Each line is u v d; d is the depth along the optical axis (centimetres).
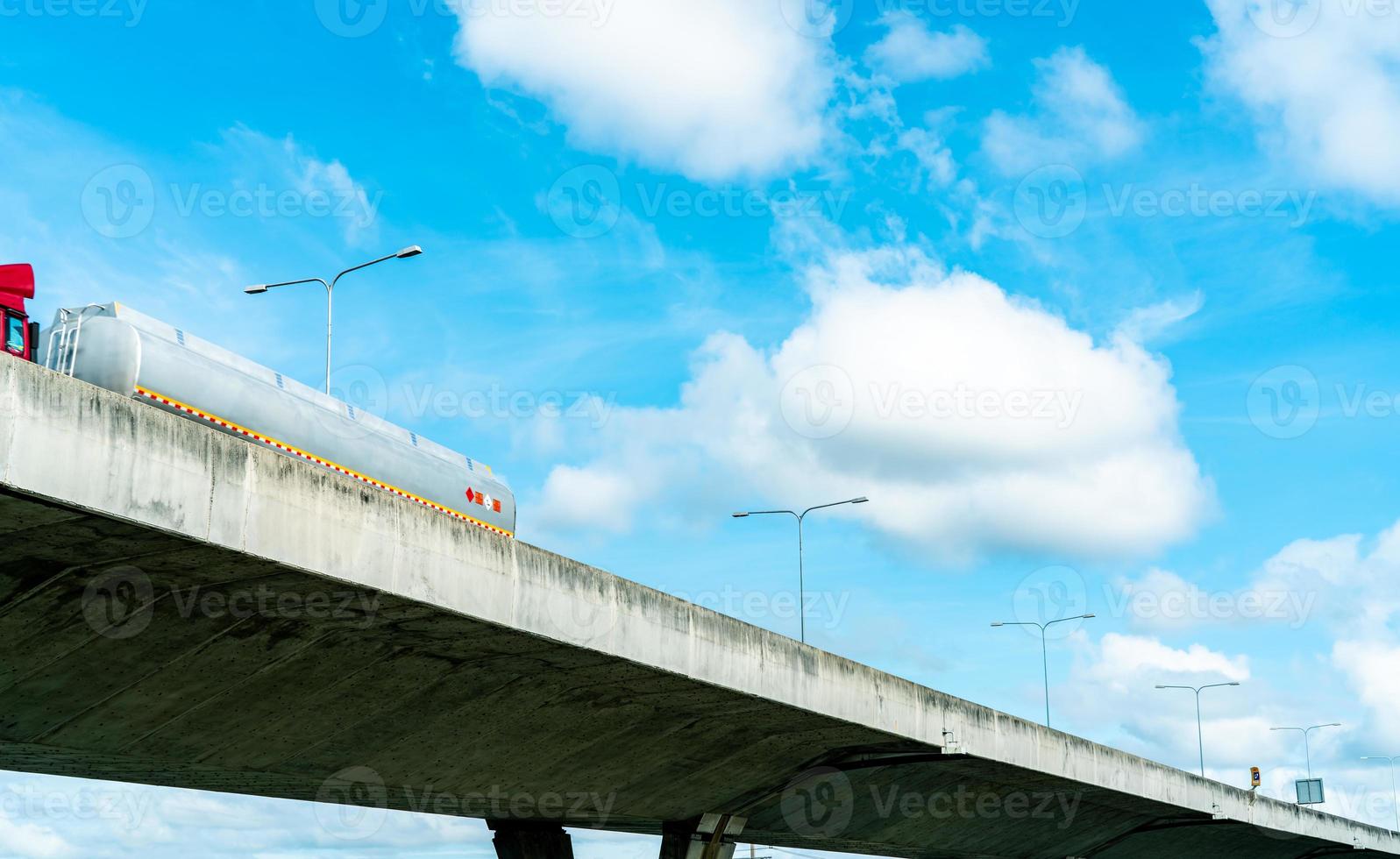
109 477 2016
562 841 4428
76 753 2795
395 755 3275
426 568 2584
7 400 1884
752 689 3509
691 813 4519
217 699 2738
